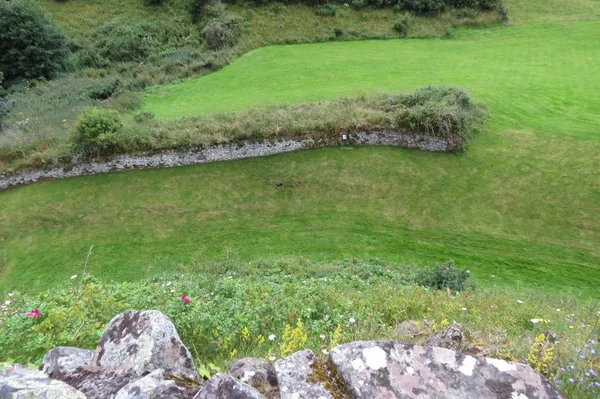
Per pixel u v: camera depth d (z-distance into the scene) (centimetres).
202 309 558
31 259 1609
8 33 2928
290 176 1866
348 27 3278
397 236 1619
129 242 1667
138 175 1905
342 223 1691
